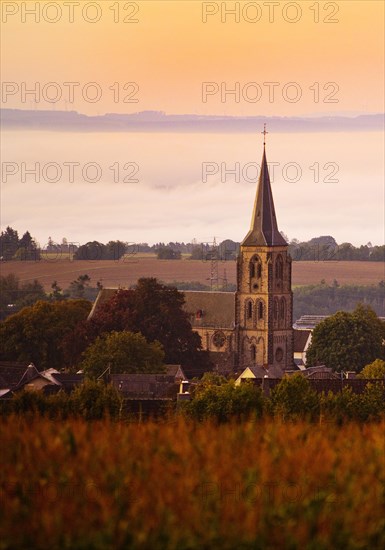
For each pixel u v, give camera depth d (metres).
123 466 156.62
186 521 140.00
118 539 137.38
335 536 140.25
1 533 137.75
